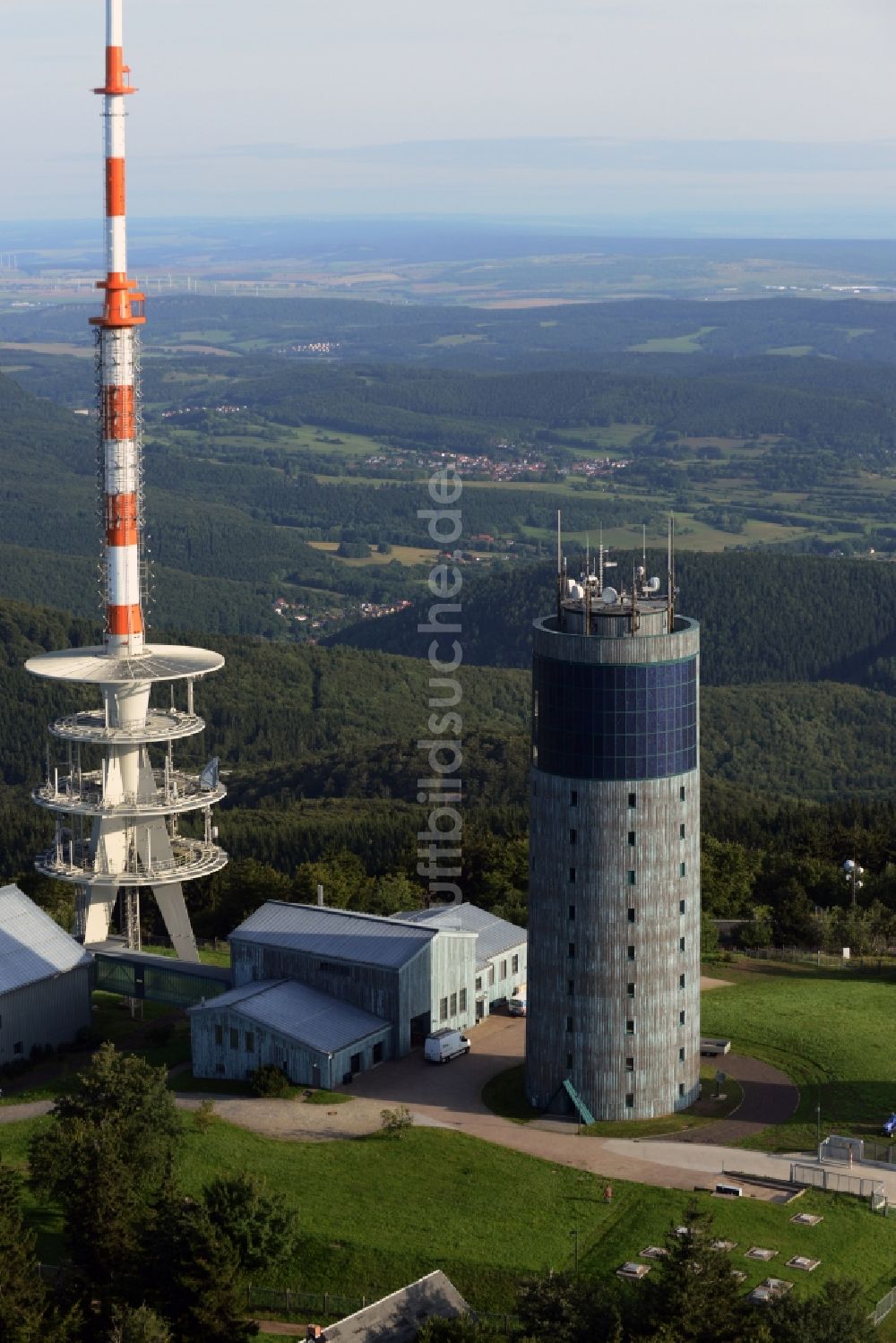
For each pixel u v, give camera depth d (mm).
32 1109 153500
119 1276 116125
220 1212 119250
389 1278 122250
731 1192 134000
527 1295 111125
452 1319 109875
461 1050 164250
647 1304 108250
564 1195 133875
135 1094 136875
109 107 188125
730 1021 173875
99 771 197625
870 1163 140000
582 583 158500
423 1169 137875
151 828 191375
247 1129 146000
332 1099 152875
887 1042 167500
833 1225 129375
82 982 173125
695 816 150875
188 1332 111625
